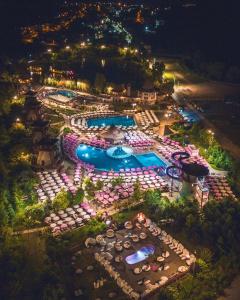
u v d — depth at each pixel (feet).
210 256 300.61
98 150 478.18
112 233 327.47
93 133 517.96
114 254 308.60
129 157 462.60
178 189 391.65
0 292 267.59
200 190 357.41
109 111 593.83
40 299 264.52
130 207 363.15
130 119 576.20
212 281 280.72
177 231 334.03
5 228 321.11
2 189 362.33
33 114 515.91
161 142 494.59
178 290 275.18
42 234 326.44
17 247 303.68
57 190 387.55
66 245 315.78
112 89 654.12
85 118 567.18
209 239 319.88
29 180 389.80
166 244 319.06
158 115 586.45
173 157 421.18
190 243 322.14
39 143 431.02
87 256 306.14
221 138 512.22
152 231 332.80
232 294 276.21
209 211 336.90
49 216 348.59
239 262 299.99
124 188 389.80
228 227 322.34
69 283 279.08
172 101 635.66
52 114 575.79
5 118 521.24
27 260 288.51
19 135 479.41
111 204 369.09
